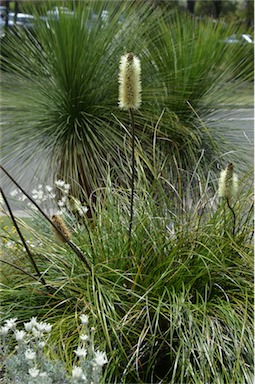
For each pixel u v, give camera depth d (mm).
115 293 2186
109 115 3660
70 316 2166
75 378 1629
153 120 3660
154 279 2264
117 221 2496
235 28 4531
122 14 3934
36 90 3793
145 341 2199
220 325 2148
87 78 3635
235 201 2541
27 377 1776
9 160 3662
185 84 3873
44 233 2783
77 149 3523
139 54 3834
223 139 3789
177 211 2615
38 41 3828
